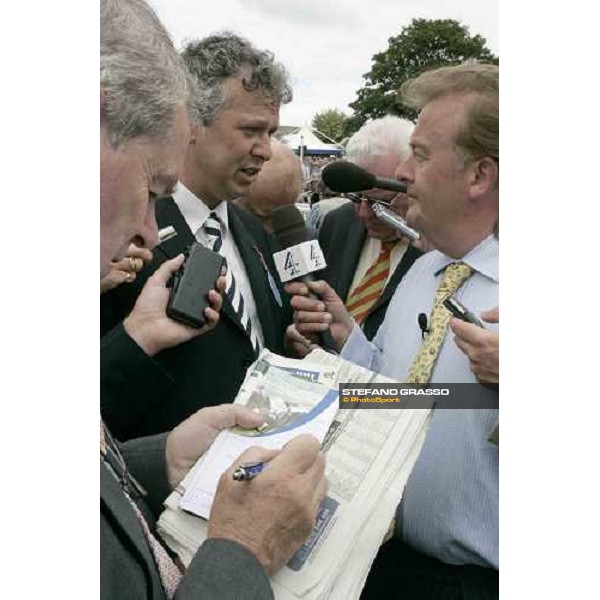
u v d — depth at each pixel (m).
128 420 1.32
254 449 0.98
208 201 1.48
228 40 1.39
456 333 1.15
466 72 1.18
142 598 0.83
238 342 1.45
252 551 0.89
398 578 1.27
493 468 1.19
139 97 0.87
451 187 1.19
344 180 1.29
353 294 1.39
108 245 0.93
